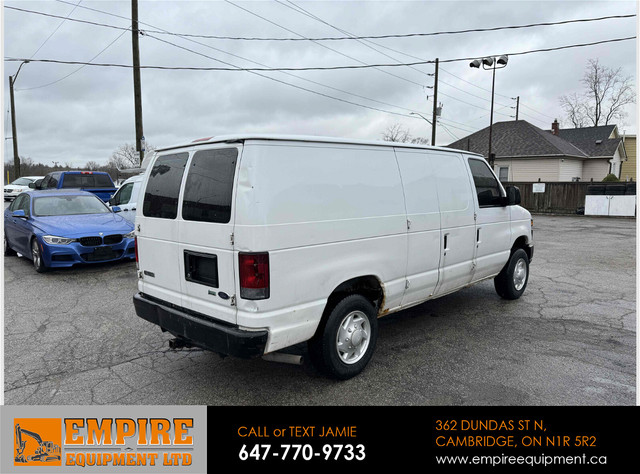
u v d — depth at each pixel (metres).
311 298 3.50
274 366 4.27
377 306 4.27
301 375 4.07
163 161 4.02
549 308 6.09
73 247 7.89
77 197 9.49
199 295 3.59
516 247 6.50
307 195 3.46
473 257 5.38
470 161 5.41
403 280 4.39
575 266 9.04
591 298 6.60
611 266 9.03
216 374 4.10
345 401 3.63
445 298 6.63
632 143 38.00
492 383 3.90
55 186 14.05
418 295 4.71
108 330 5.26
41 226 8.16
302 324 3.45
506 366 4.23
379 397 3.68
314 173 3.53
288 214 3.32
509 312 5.92
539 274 8.28
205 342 3.46
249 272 3.15
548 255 10.36
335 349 3.77
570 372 4.11
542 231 15.25
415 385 3.87
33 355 4.54
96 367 4.26
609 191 20.66
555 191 22.58
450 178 5.01
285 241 3.29
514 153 27.86
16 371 4.16
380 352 4.57
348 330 3.91
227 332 3.24
